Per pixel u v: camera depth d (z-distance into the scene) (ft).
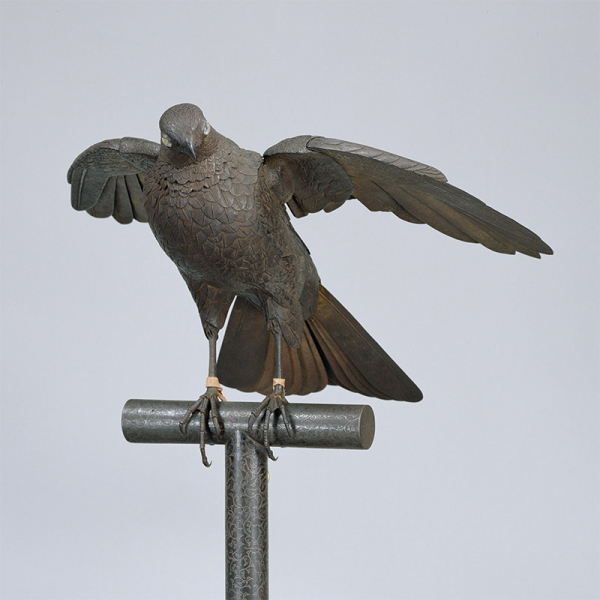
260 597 19.44
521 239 18.11
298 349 21.56
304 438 19.15
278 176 18.89
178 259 19.06
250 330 21.36
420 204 19.11
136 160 19.76
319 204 19.85
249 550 19.43
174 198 18.30
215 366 20.17
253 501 19.48
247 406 19.71
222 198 18.21
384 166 17.58
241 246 18.52
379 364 21.36
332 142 17.78
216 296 20.12
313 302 20.70
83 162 20.08
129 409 19.92
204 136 18.06
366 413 19.29
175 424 19.72
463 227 19.15
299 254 19.77
